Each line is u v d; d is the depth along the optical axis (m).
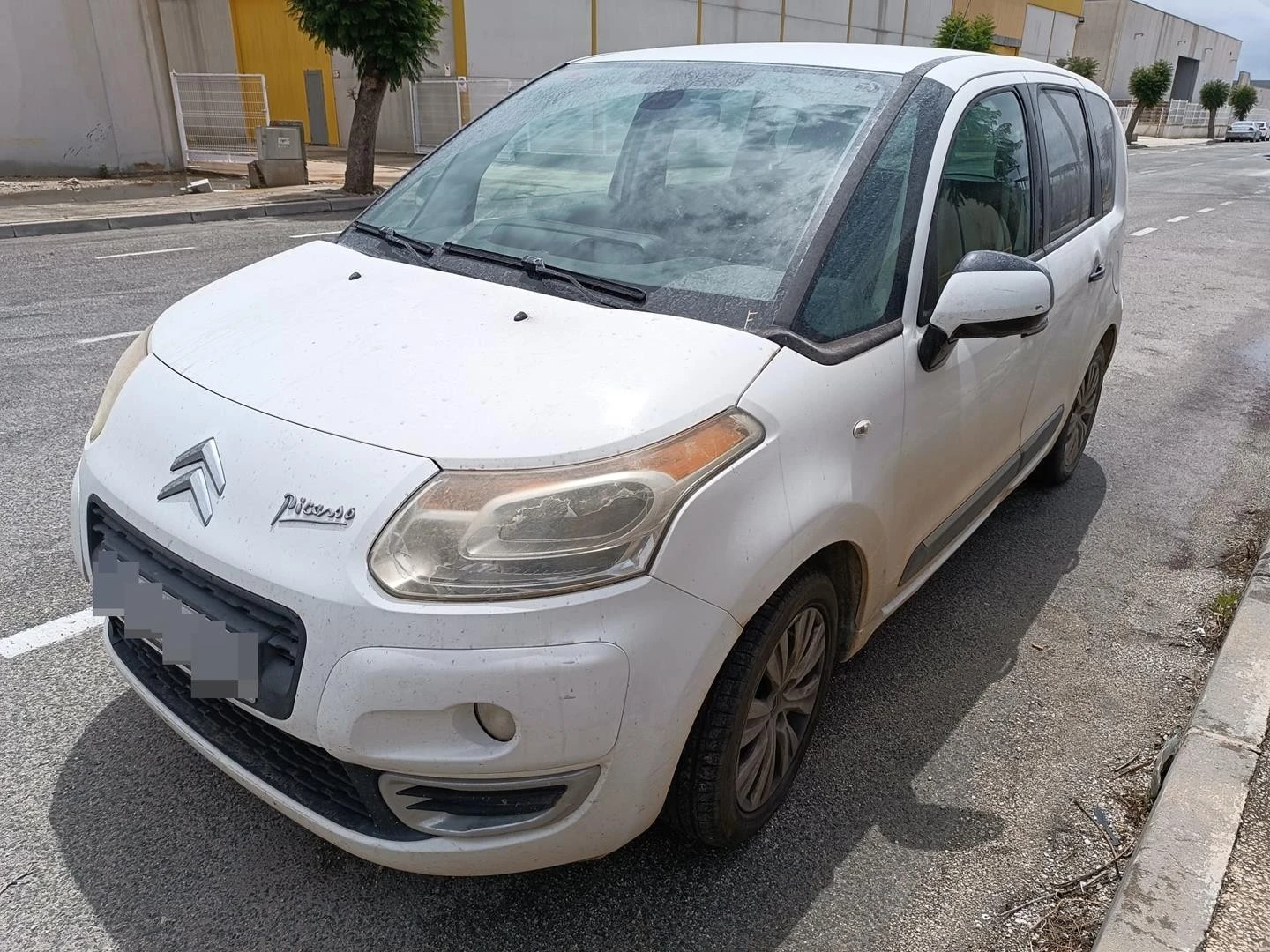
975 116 2.90
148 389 2.19
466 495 1.74
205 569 1.84
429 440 1.81
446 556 1.71
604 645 1.72
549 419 1.83
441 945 2.06
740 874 2.27
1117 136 4.51
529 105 3.21
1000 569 3.84
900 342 2.40
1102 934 1.97
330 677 1.71
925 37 34.69
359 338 2.15
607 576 1.74
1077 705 2.99
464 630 1.68
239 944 2.04
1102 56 54.28
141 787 2.45
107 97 15.03
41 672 2.88
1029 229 3.33
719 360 2.01
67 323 6.62
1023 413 3.40
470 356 2.03
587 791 1.82
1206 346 7.54
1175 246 12.36
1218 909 2.03
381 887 2.19
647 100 2.93
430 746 1.73
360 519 1.73
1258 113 77.12
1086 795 2.60
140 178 15.23
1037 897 2.25
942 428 2.64
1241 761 2.46
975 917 2.19
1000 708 2.96
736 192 2.52
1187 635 3.42
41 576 3.40
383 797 1.79
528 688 1.69
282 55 23.72
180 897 2.14
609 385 1.91
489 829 1.81
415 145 21.89
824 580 2.22
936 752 2.75
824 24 30.08
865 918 2.18
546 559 1.72
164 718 2.09
